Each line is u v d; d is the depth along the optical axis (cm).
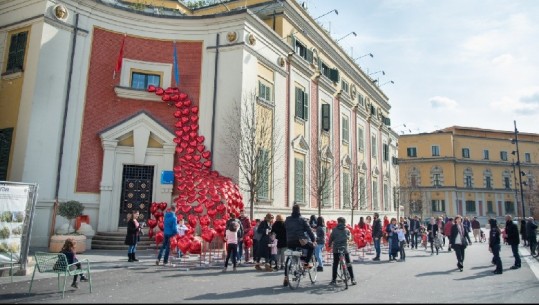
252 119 1708
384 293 880
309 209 2288
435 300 808
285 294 845
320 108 2581
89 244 1527
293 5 2336
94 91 1709
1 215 983
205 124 1795
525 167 6831
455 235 1323
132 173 1753
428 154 6688
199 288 888
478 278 1134
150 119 1766
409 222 2459
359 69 3294
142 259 1334
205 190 1530
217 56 1838
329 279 1079
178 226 1362
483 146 6806
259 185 1691
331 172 2569
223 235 1352
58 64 1622
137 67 1805
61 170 1591
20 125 1557
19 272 1021
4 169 1562
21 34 1645
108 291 844
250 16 1831
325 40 2692
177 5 2541
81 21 1706
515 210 6619
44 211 1526
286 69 2197
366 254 1877
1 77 1648
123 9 1789
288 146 2155
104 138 1688
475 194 6506
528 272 1281
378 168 3653
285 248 1212
